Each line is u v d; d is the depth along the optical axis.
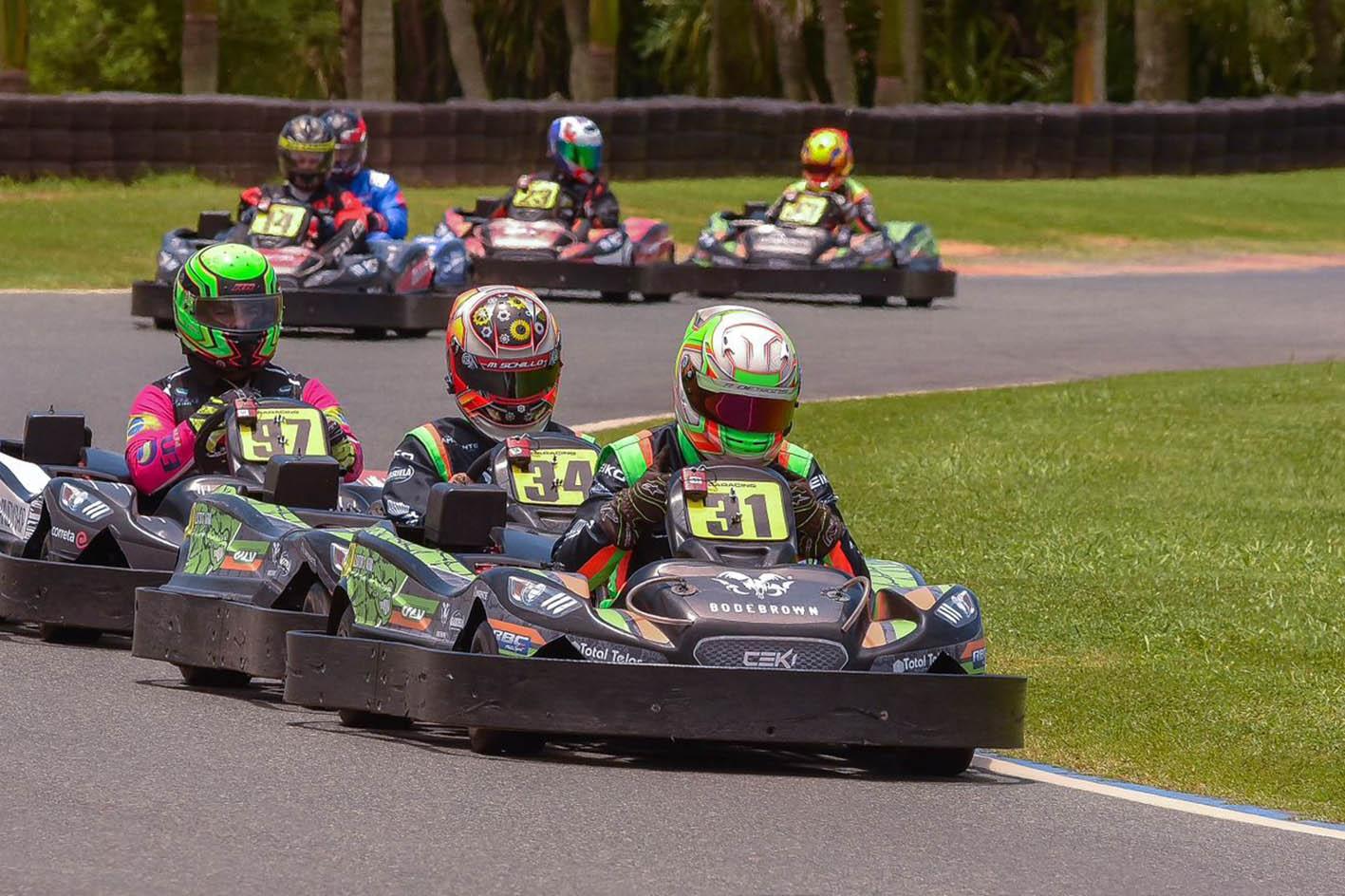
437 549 27.31
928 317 84.12
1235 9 175.50
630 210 115.12
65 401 55.22
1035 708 30.52
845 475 51.41
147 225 97.69
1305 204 132.38
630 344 71.56
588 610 24.53
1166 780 26.56
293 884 18.53
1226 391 66.00
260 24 191.88
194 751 24.27
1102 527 45.78
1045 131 138.00
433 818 21.22
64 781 22.25
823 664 24.45
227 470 33.69
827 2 170.00
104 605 31.55
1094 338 79.94
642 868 19.62
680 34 195.50
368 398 57.94
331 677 26.16
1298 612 37.50
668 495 26.19
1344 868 21.78
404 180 120.69
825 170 87.00
